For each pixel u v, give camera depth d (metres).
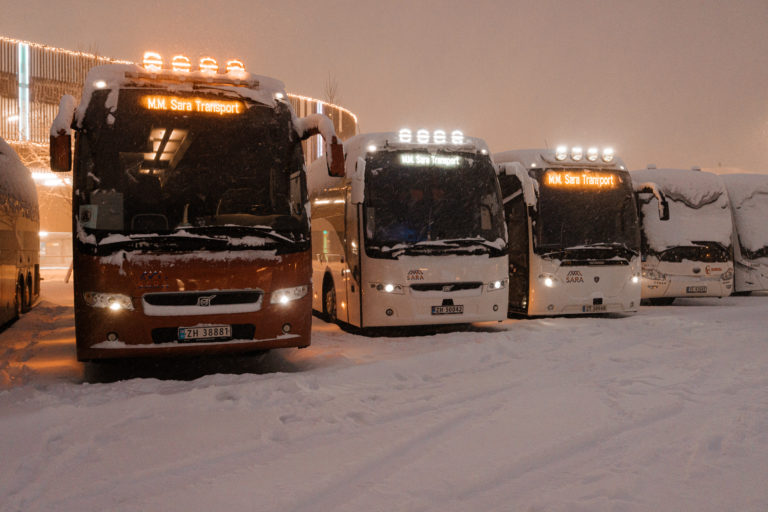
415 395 6.24
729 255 15.86
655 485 3.81
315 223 13.81
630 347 9.07
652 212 15.78
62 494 3.70
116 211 7.07
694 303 17.59
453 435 4.90
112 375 7.88
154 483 3.87
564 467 4.15
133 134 7.32
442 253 10.68
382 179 10.77
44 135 29.09
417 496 3.67
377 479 3.95
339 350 9.10
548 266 12.57
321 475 4.00
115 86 7.45
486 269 10.84
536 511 3.43
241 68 8.02
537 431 4.98
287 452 4.47
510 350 8.85
